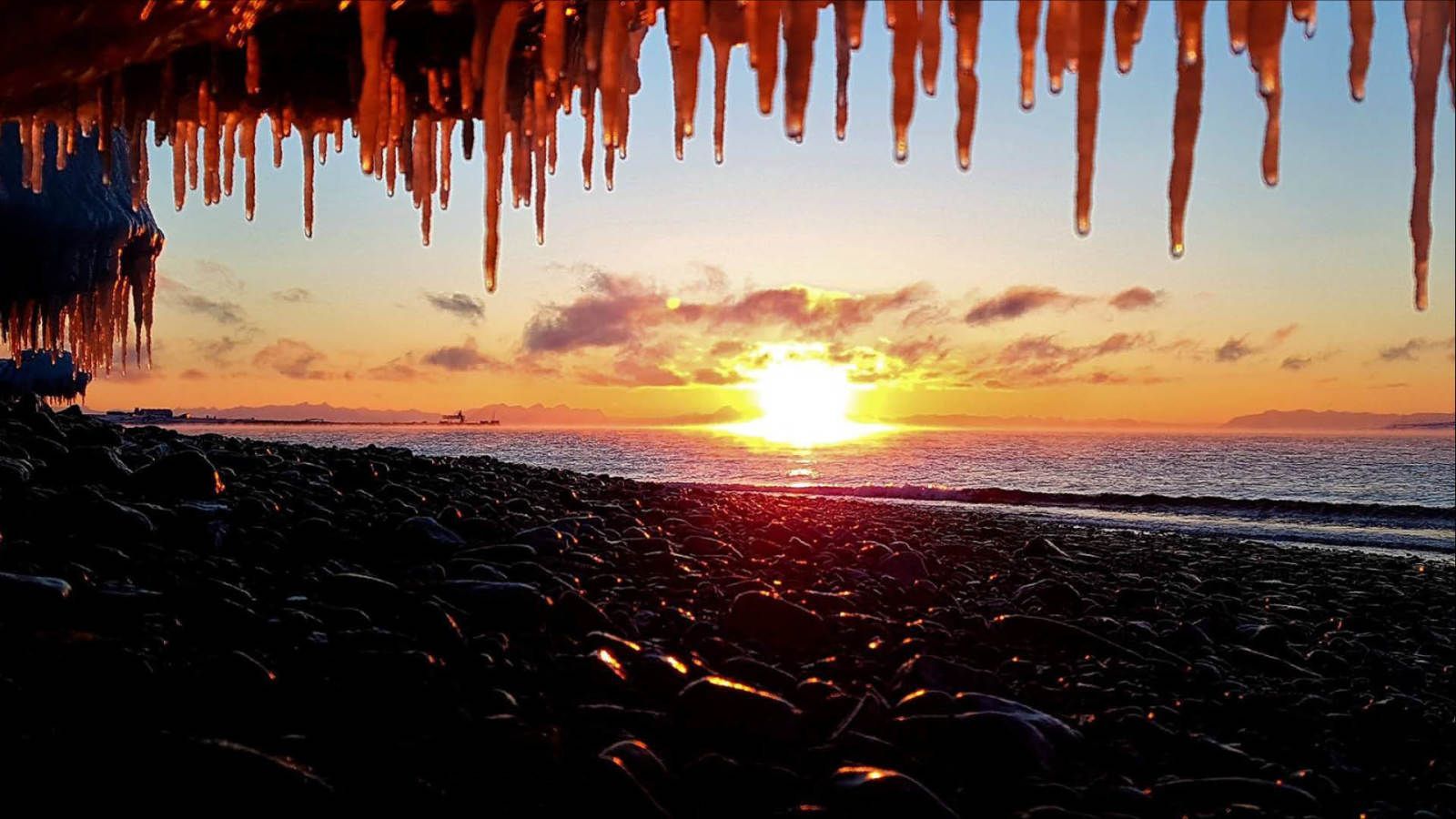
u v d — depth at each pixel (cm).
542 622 468
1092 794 356
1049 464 5941
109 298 1023
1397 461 6775
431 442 6994
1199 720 489
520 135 362
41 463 635
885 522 1305
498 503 834
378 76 251
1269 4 190
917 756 372
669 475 3844
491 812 275
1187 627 667
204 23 294
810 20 208
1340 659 679
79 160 980
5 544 457
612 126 234
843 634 529
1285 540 2095
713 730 349
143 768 260
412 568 537
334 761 291
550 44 227
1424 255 185
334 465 935
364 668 354
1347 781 429
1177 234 196
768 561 745
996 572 913
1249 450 9575
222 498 660
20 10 250
